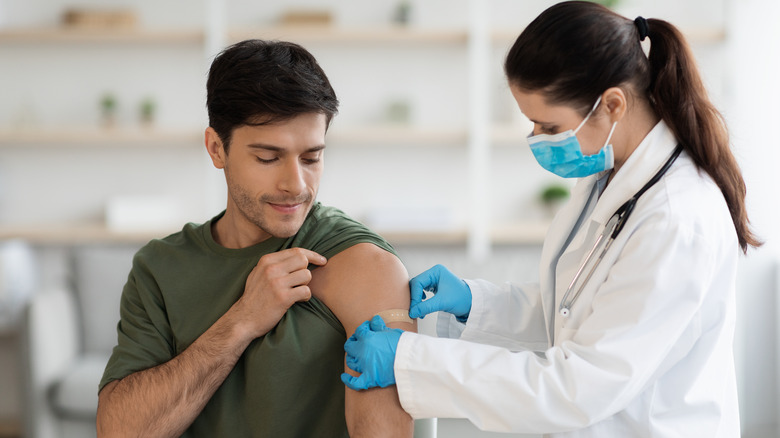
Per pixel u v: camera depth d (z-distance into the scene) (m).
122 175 4.06
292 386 1.28
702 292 1.18
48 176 4.05
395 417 1.26
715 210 1.24
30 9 3.97
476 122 3.86
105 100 3.90
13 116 3.98
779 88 3.56
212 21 3.79
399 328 1.32
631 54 1.27
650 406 1.26
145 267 1.44
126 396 1.30
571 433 1.29
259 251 1.39
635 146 1.33
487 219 4.15
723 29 3.69
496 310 1.60
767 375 3.66
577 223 1.51
